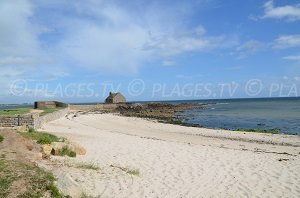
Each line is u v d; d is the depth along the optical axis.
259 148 22.91
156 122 46.03
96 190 10.11
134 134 29.52
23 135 15.16
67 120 38.66
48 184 8.92
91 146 18.56
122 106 87.25
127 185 11.09
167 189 11.34
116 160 15.23
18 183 8.70
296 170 14.86
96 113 62.22
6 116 23.48
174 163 15.41
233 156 17.67
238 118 55.22
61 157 13.62
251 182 12.82
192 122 48.59
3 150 11.87
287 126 41.31
